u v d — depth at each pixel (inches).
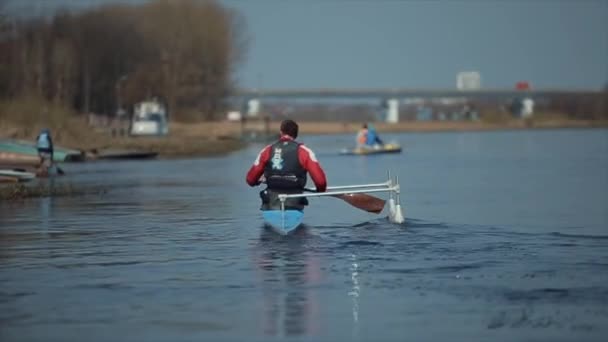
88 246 924.0
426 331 546.6
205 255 848.9
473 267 764.6
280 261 804.0
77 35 5885.8
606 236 973.8
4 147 2576.3
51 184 1881.2
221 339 531.5
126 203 1440.7
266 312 598.2
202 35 6771.7
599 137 6264.8
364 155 3476.9
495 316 583.5
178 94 6584.6
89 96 6043.3
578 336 534.9
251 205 1392.7
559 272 738.8
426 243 914.7
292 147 987.3
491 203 1413.6
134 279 725.3
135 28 6407.5
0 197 1519.4
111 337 538.6
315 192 1015.0
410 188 1768.0
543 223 1116.5
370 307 610.2
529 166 2642.7
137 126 4977.9
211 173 2340.1
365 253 846.5
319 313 593.9
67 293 669.3
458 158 3189.0
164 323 570.6
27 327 564.4
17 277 739.4
